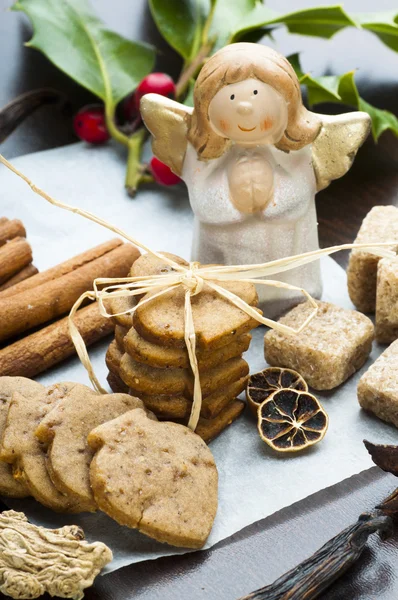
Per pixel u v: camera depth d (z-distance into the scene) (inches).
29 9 25.7
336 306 21.9
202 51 25.9
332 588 18.7
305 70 27.6
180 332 19.5
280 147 20.8
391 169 25.7
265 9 25.9
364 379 20.6
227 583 18.7
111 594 18.6
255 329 22.5
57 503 19.2
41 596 18.5
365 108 25.0
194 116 20.6
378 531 19.2
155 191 25.3
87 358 20.6
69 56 25.5
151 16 28.7
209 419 20.5
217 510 19.5
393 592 18.6
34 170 25.6
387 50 28.1
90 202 25.0
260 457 20.3
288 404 20.6
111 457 19.0
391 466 19.3
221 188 21.1
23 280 22.9
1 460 19.4
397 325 21.7
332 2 29.1
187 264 20.7
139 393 20.3
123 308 20.7
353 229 24.4
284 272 22.0
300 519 19.5
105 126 25.9
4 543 18.4
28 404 19.9
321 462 20.2
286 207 21.1
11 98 27.0
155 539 19.0
